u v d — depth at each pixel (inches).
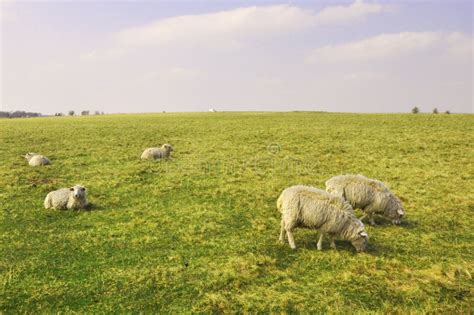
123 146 1194.0
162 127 1738.4
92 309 320.5
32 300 332.8
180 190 687.7
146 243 453.1
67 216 552.1
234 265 388.8
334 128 1561.3
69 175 796.6
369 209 510.3
